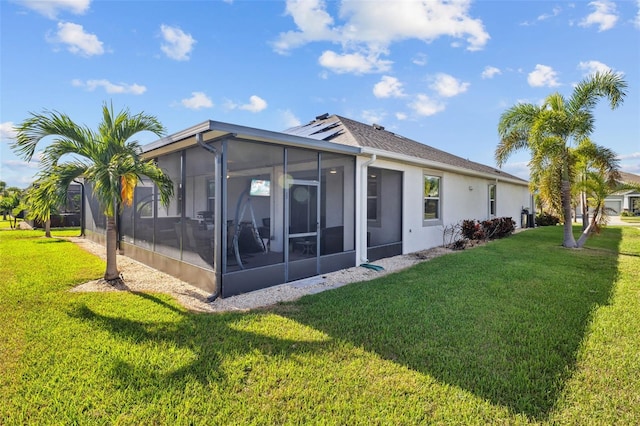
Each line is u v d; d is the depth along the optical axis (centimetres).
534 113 1087
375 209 974
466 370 305
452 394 269
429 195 1081
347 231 769
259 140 568
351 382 285
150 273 709
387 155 809
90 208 1289
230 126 492
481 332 387
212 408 252
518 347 349
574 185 1058
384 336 376
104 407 254
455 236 1189
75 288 588
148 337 375
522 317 434
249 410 249
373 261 838
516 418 240
